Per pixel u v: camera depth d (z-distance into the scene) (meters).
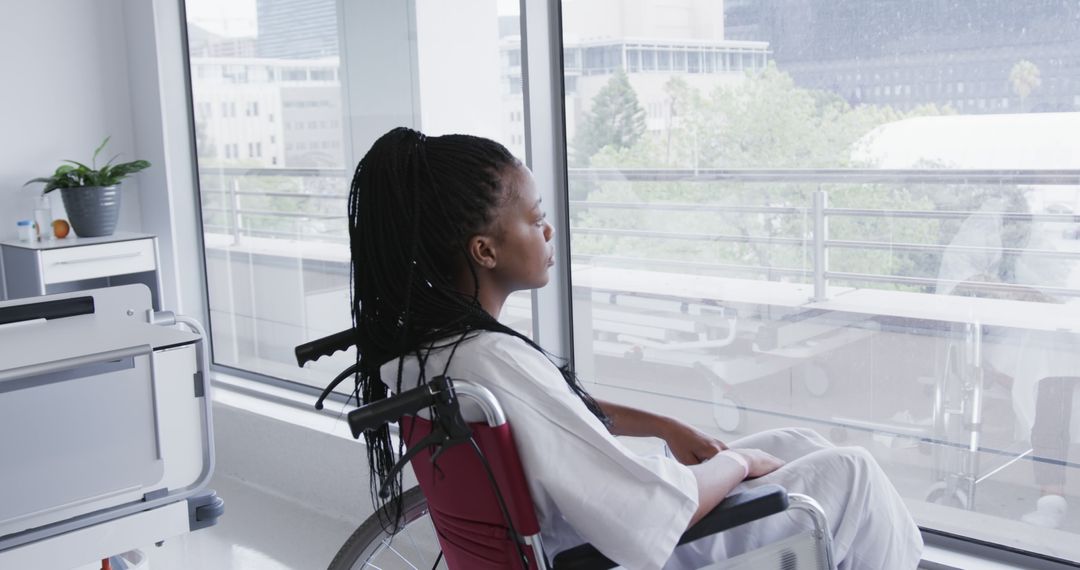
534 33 2.65
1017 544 2.13
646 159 2.58
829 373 2.35
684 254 2.55
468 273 1.37
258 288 3.82
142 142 4.07
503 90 2.82
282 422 3.31
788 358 2.41
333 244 3.49
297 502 3.30
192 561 2.89
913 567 1.55
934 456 2.22
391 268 1.35
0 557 1.87
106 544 2.00
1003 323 2.07
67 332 2.11
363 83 3.26
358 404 1.51
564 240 2.78
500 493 1.25
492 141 1.38
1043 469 2.07
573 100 2.69
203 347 2.12
